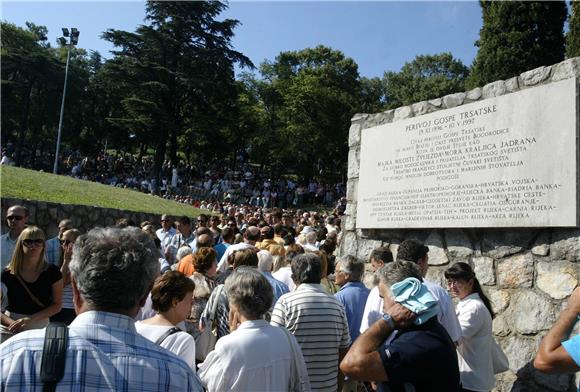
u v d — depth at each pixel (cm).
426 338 214
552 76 432
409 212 550
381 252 388
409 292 221
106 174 3691
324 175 4703
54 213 1070
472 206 475
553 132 412
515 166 439
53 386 132
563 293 399
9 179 1258
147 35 3962
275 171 4809
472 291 372
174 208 1688
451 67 5934
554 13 1869
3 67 4297
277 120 4816
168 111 4028
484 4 2047
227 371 254
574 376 384
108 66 3938
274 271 532
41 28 5894
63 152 5297
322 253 473
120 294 150
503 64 1895
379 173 603
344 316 349
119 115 4831
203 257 432
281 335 274
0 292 392
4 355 138
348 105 4581
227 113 4203
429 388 209
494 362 373
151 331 274
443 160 514
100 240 157
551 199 406
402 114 592
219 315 366
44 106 4669
